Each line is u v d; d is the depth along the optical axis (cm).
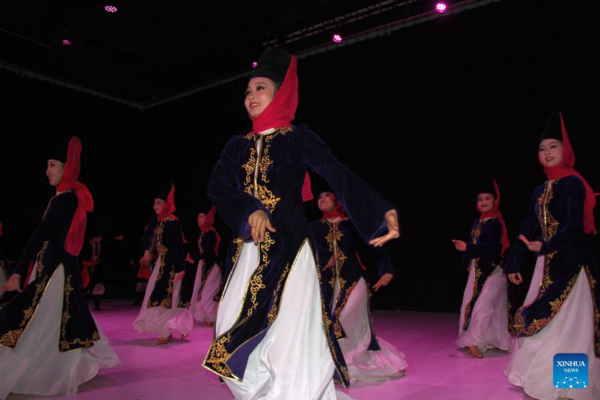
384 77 866
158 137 1226
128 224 1209
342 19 847
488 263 448
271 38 919
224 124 1104
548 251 285
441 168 800
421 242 813
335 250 358
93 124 1150
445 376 346
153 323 487
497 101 755
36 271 304
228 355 156
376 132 866
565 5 705
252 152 182
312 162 171
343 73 911
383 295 845
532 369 286
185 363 388
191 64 1051
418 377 343
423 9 834
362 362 343
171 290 493
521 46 739
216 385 313
